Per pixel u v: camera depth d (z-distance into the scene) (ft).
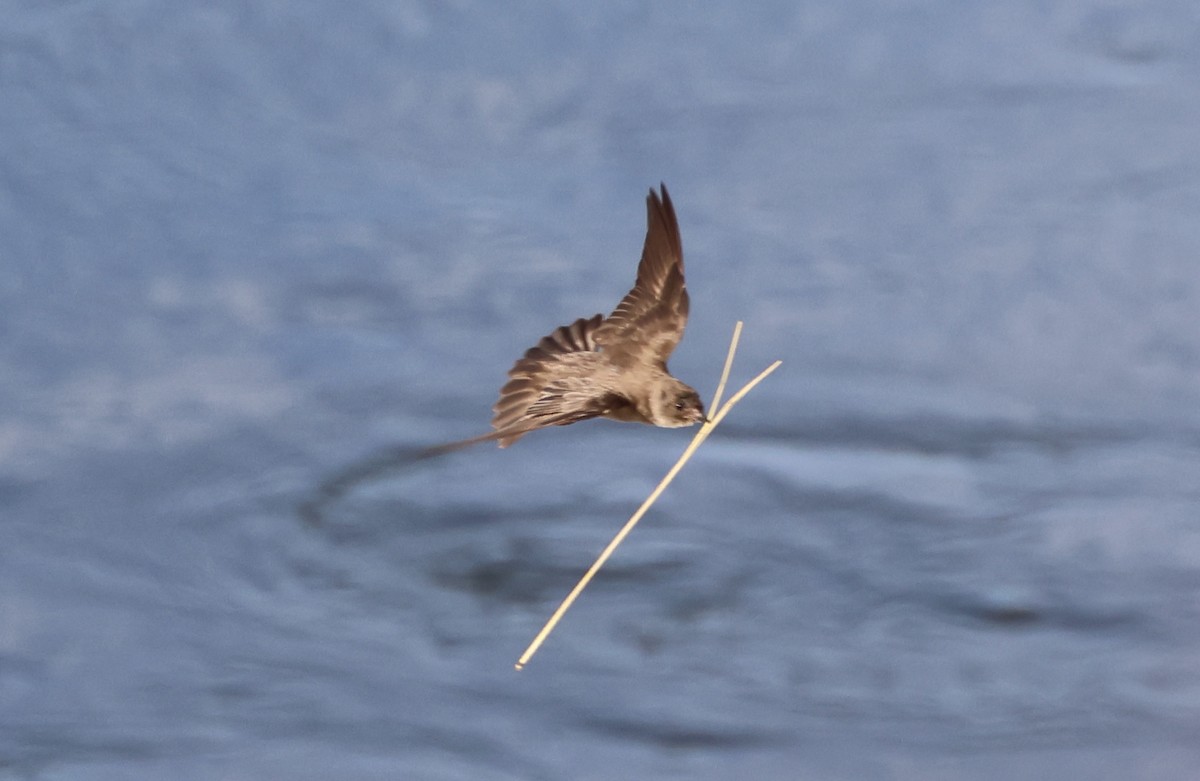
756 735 118.32
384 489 140.36
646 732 118.62
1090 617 128.26
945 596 130.31
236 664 124.77
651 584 131.54
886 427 147.02
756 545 135.13
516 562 133.90
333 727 119.24
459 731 118.83
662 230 56.18
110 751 117.08
